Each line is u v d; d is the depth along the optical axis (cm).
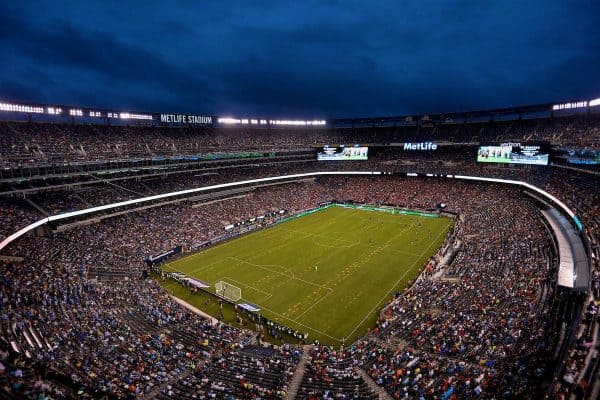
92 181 7319
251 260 6150
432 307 4059
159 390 2653
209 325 3925
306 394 2673
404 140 12275
